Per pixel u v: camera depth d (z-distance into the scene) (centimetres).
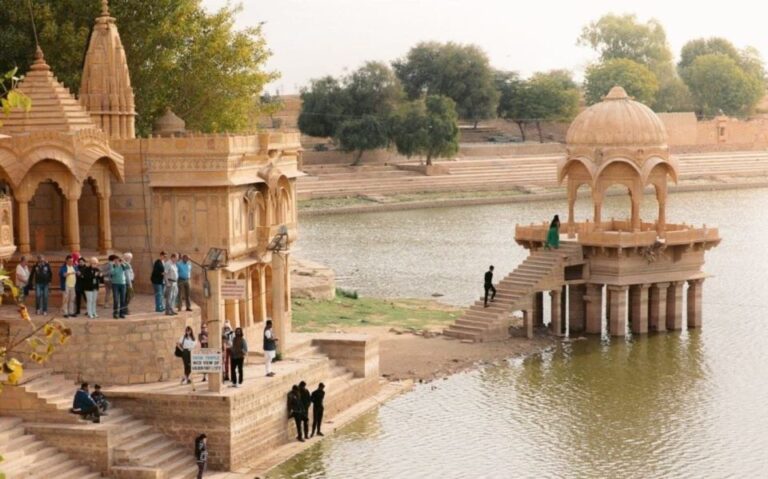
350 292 7688
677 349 6247
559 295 6556
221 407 4166
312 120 16400
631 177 6806
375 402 5109
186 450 4197
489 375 5644
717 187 16462
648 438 4653
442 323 6731
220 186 4822
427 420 4878
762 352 6166
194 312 4550
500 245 10906
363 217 13550
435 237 11550
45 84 4753
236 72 7769
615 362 5938
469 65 18888
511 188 15788
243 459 4253
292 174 5375
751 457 4431
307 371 4728
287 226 5362
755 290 8169
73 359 4322
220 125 7781
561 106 19162
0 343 4344
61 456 3966
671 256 6700
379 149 16538
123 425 4131
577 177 6912
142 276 4959
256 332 5153
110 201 4934
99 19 5444
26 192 4672
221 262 4306
